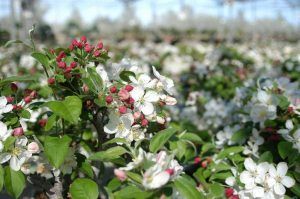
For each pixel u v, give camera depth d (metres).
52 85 0.37
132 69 0.43
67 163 0.38
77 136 0.45
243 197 0.38
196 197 0.30
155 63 1.26
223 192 0.38
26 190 0.59
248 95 0.56
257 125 0.49
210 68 1.09
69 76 0.37
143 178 0.30
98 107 0.39
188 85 0.99
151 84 0.38
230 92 0.91
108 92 0.37
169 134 0.34
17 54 1.40
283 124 0.48
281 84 0.55
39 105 0.39
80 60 0.39
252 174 0.38
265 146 0.46
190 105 0.83
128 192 0.30
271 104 0.47
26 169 0.35
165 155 0.32
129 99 0.35
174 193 0.32
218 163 0.44
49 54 0.40
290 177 0.37
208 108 0.73
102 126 0.39
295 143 0.42
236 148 0.45
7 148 0.33
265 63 1.55
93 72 0.37
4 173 0.34
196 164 0.48
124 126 0.36
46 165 0.39
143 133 0.36
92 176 0.38
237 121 0.61
